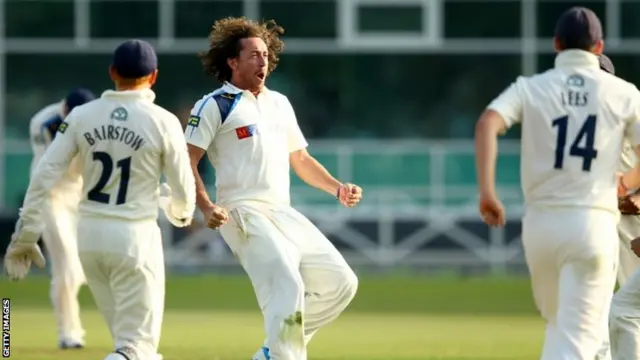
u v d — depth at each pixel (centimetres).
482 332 5366
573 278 2902
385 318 6041
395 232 9275
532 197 2930
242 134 3322
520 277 8688
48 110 4566
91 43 9425
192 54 9381
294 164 3519
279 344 3192
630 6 9362
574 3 9412
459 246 9256
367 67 9519
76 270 4462
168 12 9381
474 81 9512
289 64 9512
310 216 9250
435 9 9488
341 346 4747
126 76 3092
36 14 9431
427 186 9512
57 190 4434
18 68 9431
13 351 4375
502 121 2897
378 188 9506
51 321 5672
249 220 3281
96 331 5244
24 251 3142
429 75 9519
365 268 9231
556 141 2908
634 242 3184
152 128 3066
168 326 5531
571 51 2955
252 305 6669
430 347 4719
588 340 2891
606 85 2933
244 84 3394
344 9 9481
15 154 9406
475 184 9500
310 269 3328
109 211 3062
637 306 3186
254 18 9431
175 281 8169
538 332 5381
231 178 3322
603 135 2916
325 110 9538
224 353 4416
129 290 3078
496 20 9475
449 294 7350
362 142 9544
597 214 2900
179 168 3088
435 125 9531
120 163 3061
